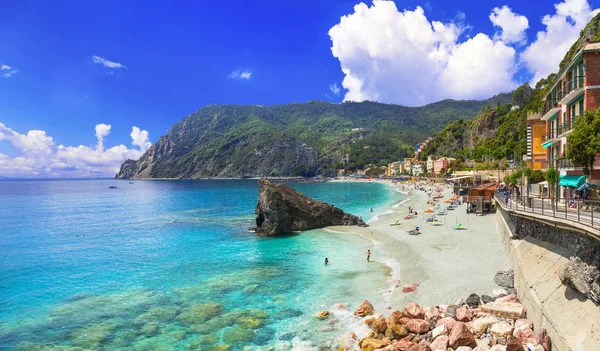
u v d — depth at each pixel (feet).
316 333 69.46
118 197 487.61
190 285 98.58
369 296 87.71
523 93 575.79
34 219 256.11
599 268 51.13
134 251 143.74
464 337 58.59
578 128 88.89
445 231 160.66
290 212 183.52
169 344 66.39
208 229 197.77
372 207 291.79
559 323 49.85
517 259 80.84
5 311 81.76
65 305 85.10
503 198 135.03
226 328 72.18
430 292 86.38
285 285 97.30
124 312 80.69
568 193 110.11
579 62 105.09
